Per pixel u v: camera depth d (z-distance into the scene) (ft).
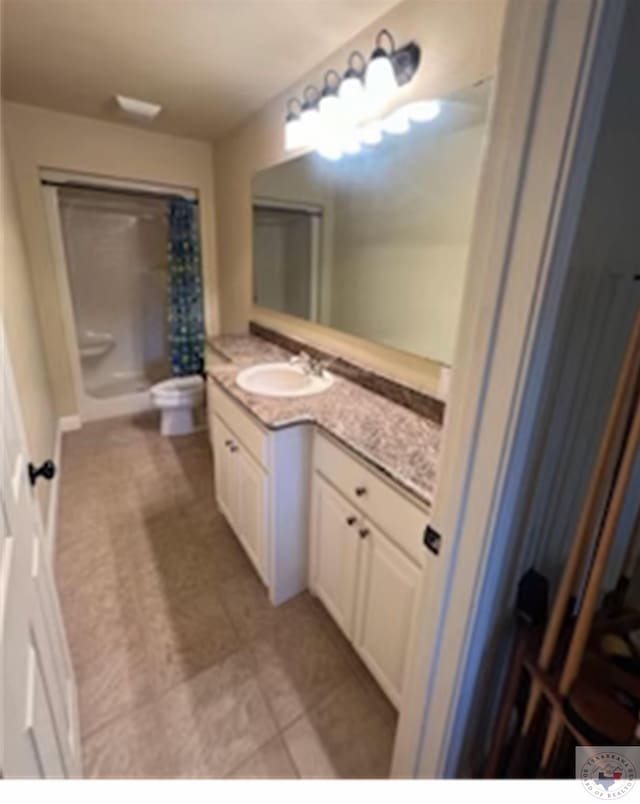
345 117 5.75
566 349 2.37
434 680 2.97
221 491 7.07
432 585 2.80
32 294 8.95
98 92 7.50
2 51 5.98
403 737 3.39
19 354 6.25
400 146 5.03
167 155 10.03
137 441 10.27
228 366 6.95
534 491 2.60
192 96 7.43
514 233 1.96
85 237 11.71
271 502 5.13
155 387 10.80
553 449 2.61
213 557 6.51
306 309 7.48
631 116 2.15
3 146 7.43
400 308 5.35
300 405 5.22
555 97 1.73
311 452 5.09
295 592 5.76
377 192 5.48
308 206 6.97
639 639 2.85
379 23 4.95
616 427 2.31
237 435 5.94
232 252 10.33
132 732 4.12
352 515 4.43
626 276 2.63
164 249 12.94
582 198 1.87
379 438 4.30
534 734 2.99
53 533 6.66
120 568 6.23
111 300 12.59
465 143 4.25
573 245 2.02
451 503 2.53
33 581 2.95
